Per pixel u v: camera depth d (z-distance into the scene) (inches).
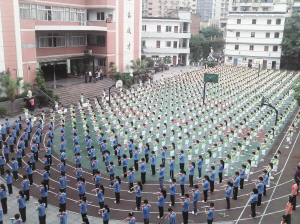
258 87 1862.7
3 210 634.8
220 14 5871.1
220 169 768.9
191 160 916.6
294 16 3011.8
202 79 2127.2
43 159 916.6
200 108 1331.2
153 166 810.8
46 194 657.0
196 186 647.8
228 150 1004.6
